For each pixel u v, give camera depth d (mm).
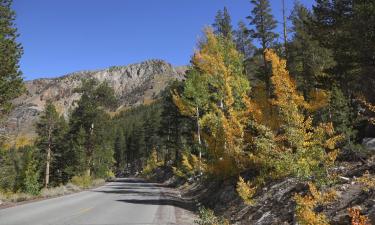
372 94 18625
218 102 28312
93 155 60156
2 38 27859
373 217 7320
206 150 22609
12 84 28547
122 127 140875
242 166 18781
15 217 15211
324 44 20375
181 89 50281
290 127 12570
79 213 16859
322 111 22516
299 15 35781
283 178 14344
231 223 14031
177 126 59969
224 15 36500
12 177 41406
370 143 13672
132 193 32812
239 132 17828
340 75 20547
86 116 59000
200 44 25344
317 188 10477
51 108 51469
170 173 61375
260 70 30062
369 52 17000
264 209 12781
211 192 23391
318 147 11727
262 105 16766
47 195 29500
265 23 32781
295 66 32312
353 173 10750
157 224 14180
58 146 54500
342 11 19672
